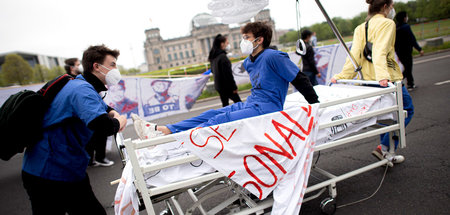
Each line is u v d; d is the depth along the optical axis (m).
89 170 4.45
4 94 6.16
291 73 2.12
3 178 4.65
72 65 4.80
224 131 1.81
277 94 2.24
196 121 2.19
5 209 3.44
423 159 3.15
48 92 1.73
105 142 4.51
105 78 2.01
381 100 2.52
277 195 1.97
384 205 2.44
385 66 2.62
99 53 1.94
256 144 1.88
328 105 2.15
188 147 1.73
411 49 6.54
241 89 10.34
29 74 72.62
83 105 1.65
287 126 1.97
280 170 1.96
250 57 2.43
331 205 2.39
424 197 2.45
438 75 7.98
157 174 1.80
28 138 1.64
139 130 2.03
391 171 3.01
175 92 7.57
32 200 1.76
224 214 2.64
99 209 1.99
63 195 1.78
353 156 3.59
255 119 1.88
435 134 3.80
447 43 16.81
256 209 2.02
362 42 3.00
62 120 1.69
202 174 1.87
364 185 2.83
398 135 2.60
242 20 2.96
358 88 2.90
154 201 2.03
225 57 5.23
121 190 1.79
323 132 2.29
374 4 2.88
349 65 3.18
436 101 5.37
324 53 7.86
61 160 1.72
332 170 3.28
